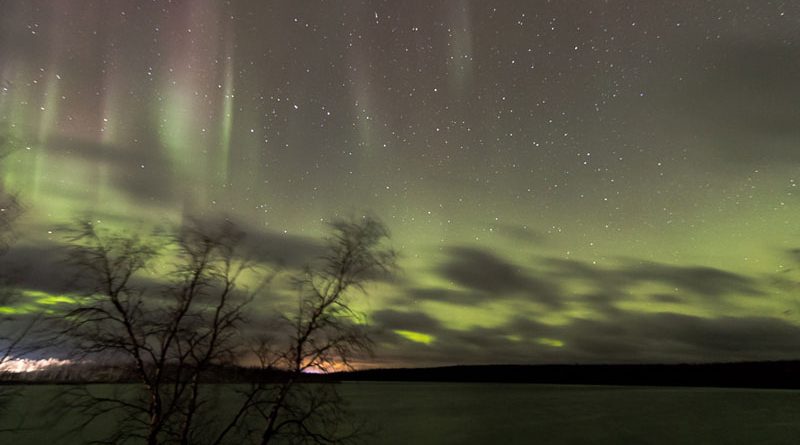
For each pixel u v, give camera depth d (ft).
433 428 173.58
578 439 157.38
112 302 43.57
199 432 43.93
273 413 45.06
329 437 46.44
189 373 44.70
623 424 192.13
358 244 47.57
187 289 45.55
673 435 166.20
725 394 374.22
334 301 47.03
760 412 232.73
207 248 46.50
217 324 45.80
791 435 163.63
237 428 44.32
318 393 46.37
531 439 156.87
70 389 42.55
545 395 395.34
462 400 326.65
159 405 43.09
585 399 337.72
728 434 166.91
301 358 46.44
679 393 392.88
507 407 268.82
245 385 45.52
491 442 150.41
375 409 244.01
